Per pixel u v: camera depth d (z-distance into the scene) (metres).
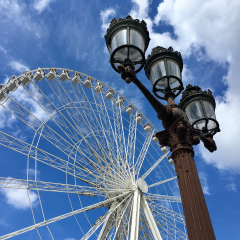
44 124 25.41
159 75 6.77
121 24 6.34
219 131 7.19
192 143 6.17
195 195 5.13
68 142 25.92
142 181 26.30
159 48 7.14
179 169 5.64
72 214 23.58
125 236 24.78
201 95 7.29
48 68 27.94
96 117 28.27
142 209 25.19
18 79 25.73
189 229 4.84
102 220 24.70
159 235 22.06
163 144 6.36
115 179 26.88
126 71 5.66
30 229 21.22
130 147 28.72
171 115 6.28
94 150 26.80
